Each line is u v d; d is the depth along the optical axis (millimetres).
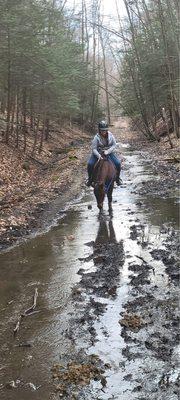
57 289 7078
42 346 5422
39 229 10781
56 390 4555
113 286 7059
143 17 37125
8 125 22719
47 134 31609
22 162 20953
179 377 4609
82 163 22484
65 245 9352
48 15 20281
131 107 40500
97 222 11070
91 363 4973
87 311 6262
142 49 32719
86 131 51406
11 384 4703
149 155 25109
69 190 15703
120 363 4938
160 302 6344
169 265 7723
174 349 5121
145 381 4590
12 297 6879
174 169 18172
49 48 20688
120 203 13055
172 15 27922
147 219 10922
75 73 25047
